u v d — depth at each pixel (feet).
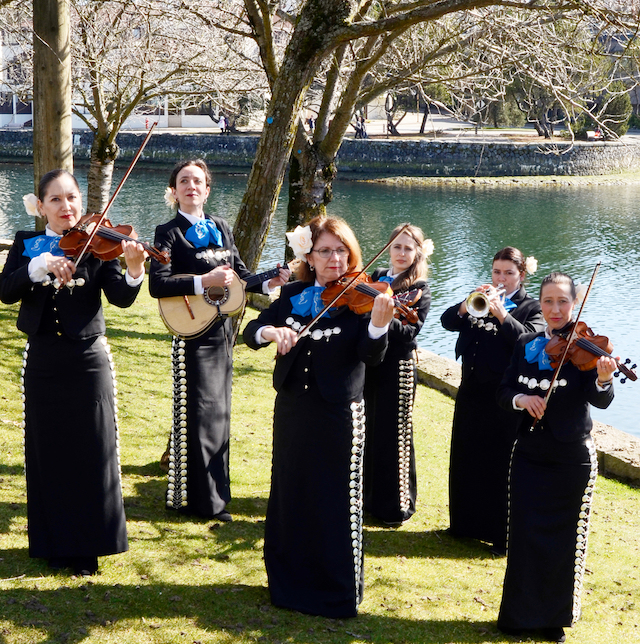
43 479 12.30
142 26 41.57
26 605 11.38
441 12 17.95
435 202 105.19
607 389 12.02
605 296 57.93
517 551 12.42
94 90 44.27
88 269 12.09
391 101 80.59
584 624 13.26
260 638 11.30
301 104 21.93
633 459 21.39
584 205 103.96
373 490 16.51
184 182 14.92
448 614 12.94
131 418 20.30
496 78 30.91
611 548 16.46
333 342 11.77
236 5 35.81
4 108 162.91
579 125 132.57
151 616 11.59
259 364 27.04
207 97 45.01
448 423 23.66
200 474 15.05
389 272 16.67
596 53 26.04
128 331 28.96
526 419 12.63
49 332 12.03
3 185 114.32
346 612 12.13
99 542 12.48
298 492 12.01
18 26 39.83
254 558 13.82
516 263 16.10
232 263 15.53
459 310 16.03
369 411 16.39
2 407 19.45
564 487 12.30
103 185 46.55
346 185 121.70
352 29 19.47
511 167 130.72
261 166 22.43
